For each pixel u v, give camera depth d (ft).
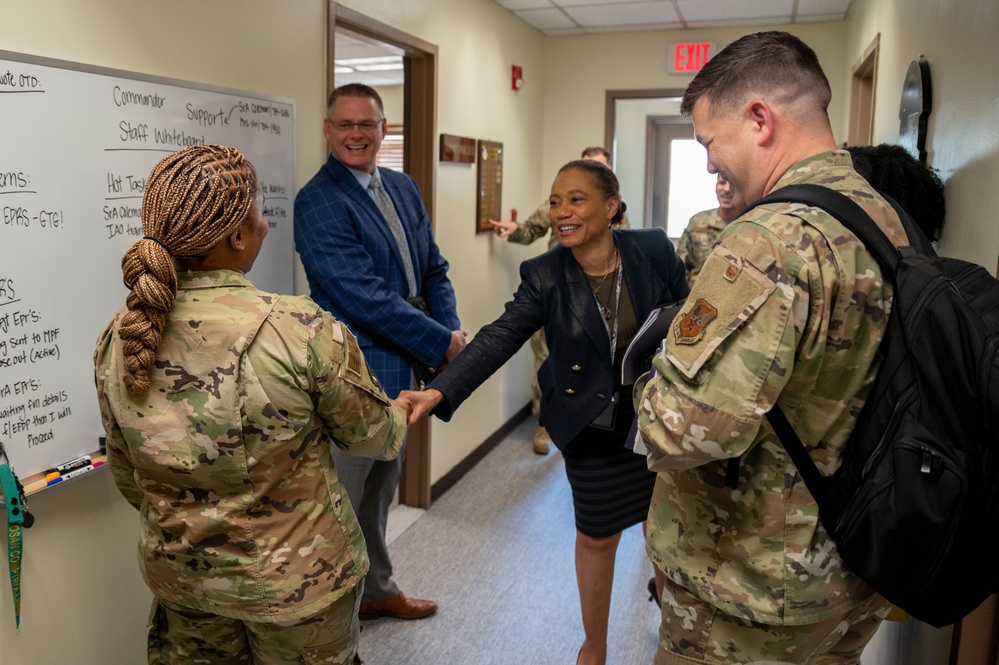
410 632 8.00
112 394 3.95
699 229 11.68
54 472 5.37
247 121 7.14
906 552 3.05
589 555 6.63
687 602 3.79
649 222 21.42
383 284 7.24
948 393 2.97
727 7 13.56
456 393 5.80
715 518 3.61
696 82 3.80
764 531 3.42
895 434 3.09
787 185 3.46
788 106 3.53
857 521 3.16
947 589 3.18
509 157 14.60
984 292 3.16
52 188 5.25
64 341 5.42
